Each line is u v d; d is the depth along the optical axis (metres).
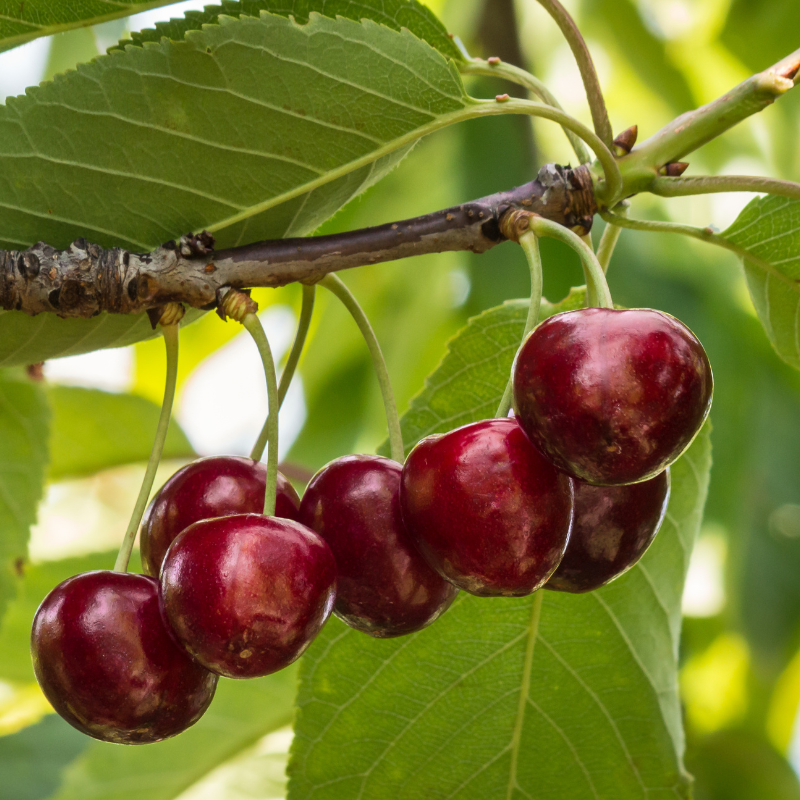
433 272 1.17
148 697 0.67
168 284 0.69
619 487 0.68
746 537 1.13
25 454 0.77
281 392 0.71
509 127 1.07
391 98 0.69
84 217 0.69
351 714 0.74
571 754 0.74
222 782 0.90
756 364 1.14
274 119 0.69
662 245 1.15
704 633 1.17
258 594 0.66
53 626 0.67
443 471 0.67
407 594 0.68
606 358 0.66
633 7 1.25
